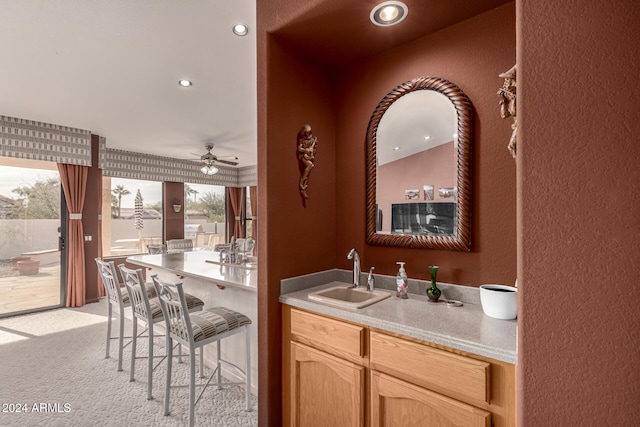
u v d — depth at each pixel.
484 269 1.58
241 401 2.23
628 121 0.75
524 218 0.88
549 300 0.84
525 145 0.88
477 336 1.16
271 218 1.74
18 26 2.15
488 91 1.57
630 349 0.73
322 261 2.05
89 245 4.80
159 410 2.11
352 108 2.10
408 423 1.26
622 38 0.76
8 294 4.16
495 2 1.50
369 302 1.57
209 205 8.16
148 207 6.71
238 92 3.34
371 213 1.97
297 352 1.65
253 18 2.11
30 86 3.14
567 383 0.81
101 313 4.28
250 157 6.96
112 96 3.42
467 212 1.61
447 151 1.69
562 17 0.83
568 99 0.82
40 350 3.06
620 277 0.75
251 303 2.42
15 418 2.03
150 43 2.40
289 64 1.86
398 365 1.29
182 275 2.75
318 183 2.04
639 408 0.72
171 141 5.43
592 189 0.78
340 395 1.48
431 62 1.76
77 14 2.04
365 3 1.48
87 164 4.69
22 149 4.12
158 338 3.36
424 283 1.77
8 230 4.18
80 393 2.31
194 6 1.98
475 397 1.10
